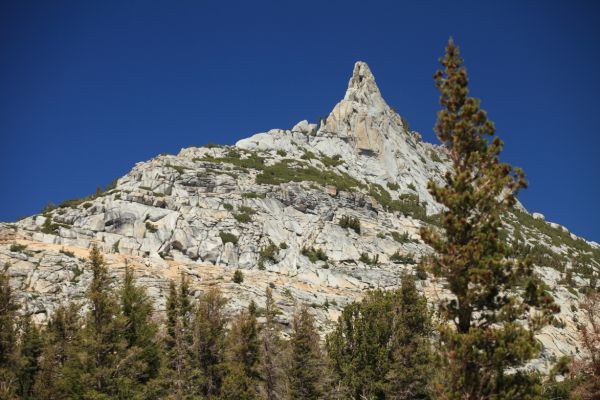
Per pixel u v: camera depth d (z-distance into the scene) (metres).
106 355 37.09
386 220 107.69
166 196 89.00
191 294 64.75
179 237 80.00
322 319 66.69
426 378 34.97
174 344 43.28
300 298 71.50
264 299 66.88
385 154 139.50
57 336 41.12
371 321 39.41
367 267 87.75
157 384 38.62
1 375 36.59
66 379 35.81
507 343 22.59
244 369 41.50
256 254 82.31
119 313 39.69
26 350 40.94
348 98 153.38
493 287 23.75
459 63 28.11
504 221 136.00
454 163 26.81
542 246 121.75
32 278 62.06
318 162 128.12
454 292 24.11
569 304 85.44
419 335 37.72
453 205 24.78
